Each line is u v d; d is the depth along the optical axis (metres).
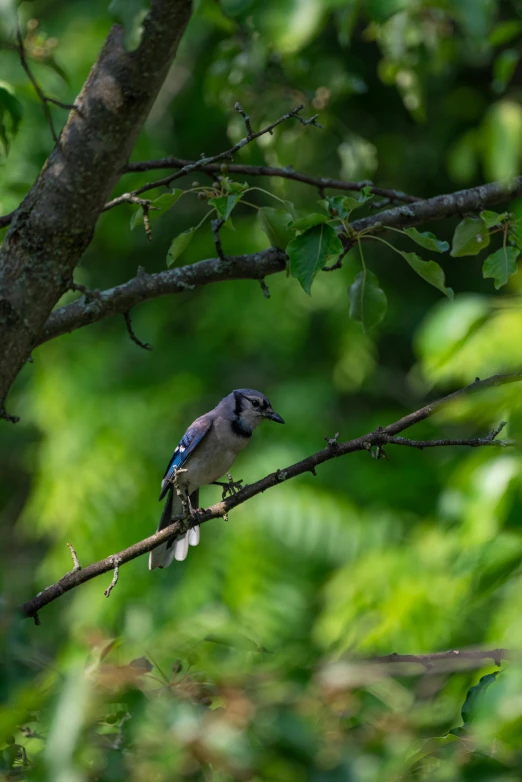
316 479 15.32
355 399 18.42
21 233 5.90
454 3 6.04
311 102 11.31
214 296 17.83
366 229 7.25
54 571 15.84
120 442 16.45
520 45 14.98
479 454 7.45
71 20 17.05
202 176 18.45
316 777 3.89
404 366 18.62
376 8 7.06
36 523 18.22
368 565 11.65
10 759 4.99
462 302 5.99
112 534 15.83
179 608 14.20
